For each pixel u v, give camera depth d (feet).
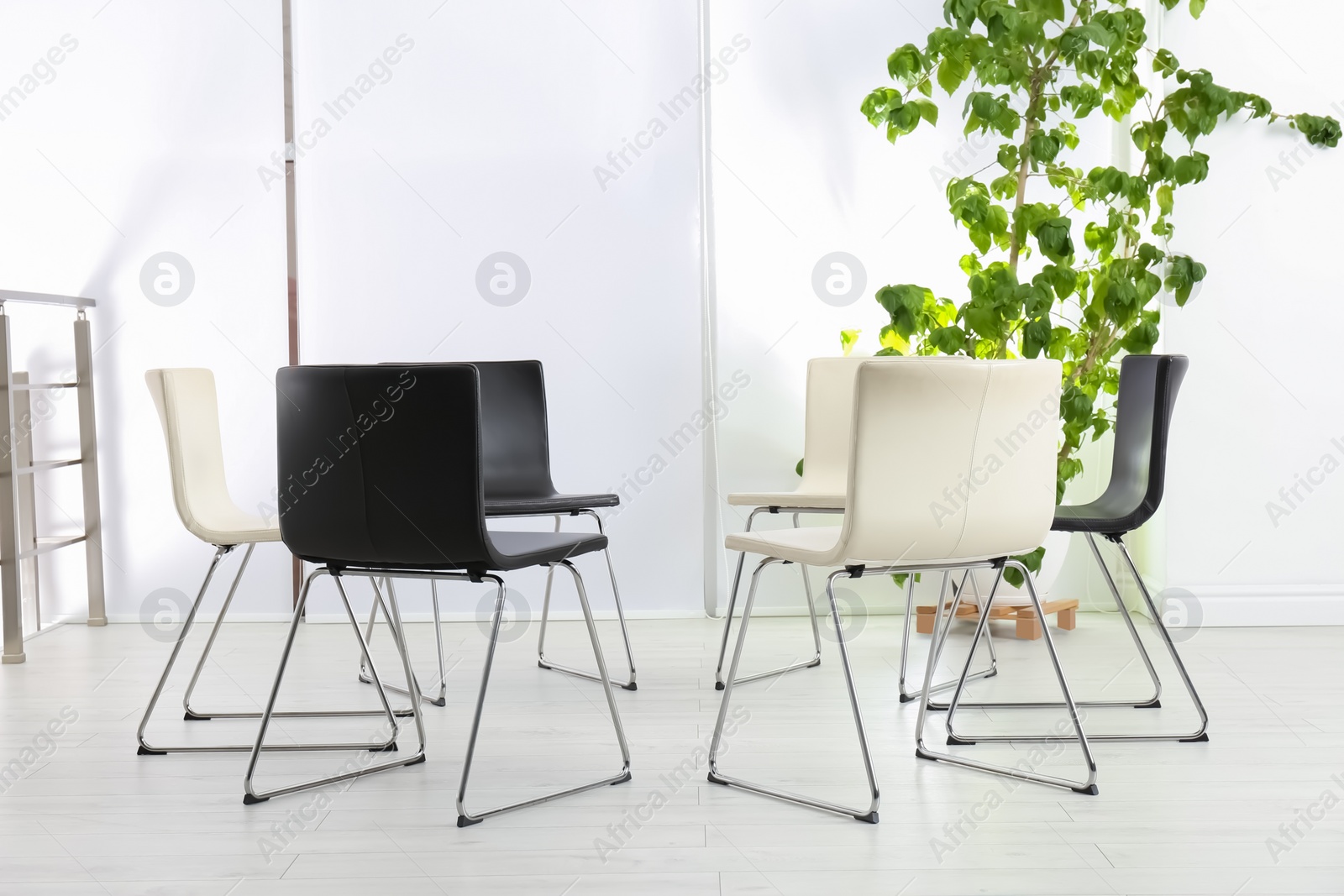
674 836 5.55
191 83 11.33
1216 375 10.89
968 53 10.09
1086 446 11.93
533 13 11.51
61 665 9.55
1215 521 10.92
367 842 5.48
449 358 11.62
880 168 11.71
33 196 11.35
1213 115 10.28
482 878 5.03
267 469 11.55
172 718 7.87
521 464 9.65
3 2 11.23
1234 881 4.95
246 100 11.35
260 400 11.51
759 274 11.74
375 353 11.59
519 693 8.54
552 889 4.90
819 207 11.73
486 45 11.51
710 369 11.73
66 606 11.60
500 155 11.55
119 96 11.32
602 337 11.68
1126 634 10.61
